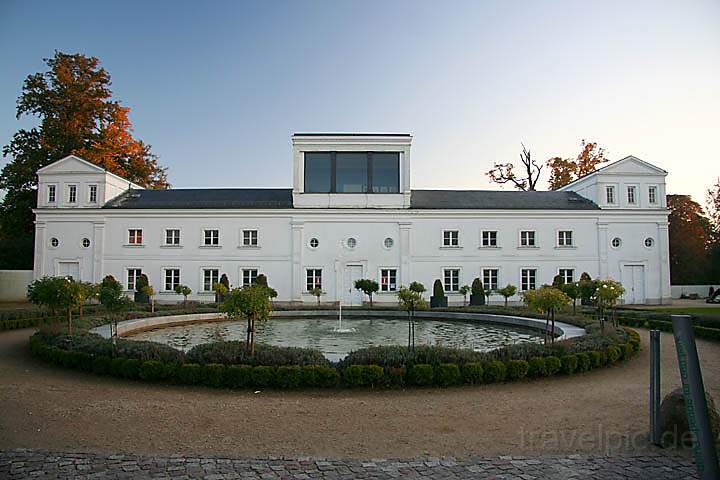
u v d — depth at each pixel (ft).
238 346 36.55
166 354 35.88
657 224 117.91
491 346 51.96
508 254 115.85
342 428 24.27
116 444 21.65
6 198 133.69
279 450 21.08
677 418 21.54
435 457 20.25
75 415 26.20
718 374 37.32
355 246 114.11
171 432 23.41
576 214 116.88
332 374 33.14
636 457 20.25
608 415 26.58
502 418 26.09
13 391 31.58
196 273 112.78
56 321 63.41
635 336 49.39
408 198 115.44
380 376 33.24
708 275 161.48
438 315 83.30
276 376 32.89
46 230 113.39
